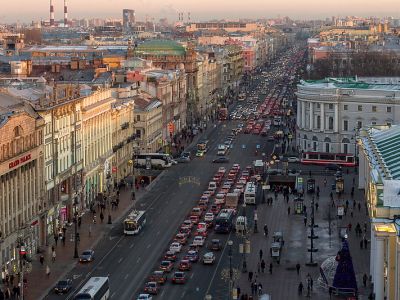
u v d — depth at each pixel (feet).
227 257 480.64
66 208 559.38
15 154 458.91
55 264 463.42
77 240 490.49
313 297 403.13
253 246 503.20
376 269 380.37
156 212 598.34
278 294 408.26
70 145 574.56
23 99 522.06
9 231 449.89
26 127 478.59
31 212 487.20
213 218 568.82
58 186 542.57
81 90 640.17
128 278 436.35
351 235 524.93
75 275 442.09
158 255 482.28
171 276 441.27
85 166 614.75
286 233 534.78
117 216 586.04
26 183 479.82
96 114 646.33
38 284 425.28
